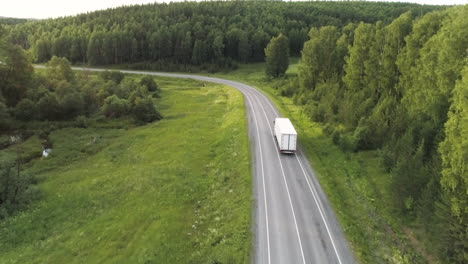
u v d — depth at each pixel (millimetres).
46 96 71938
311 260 29188
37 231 36219
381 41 61656
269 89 107562
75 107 74312
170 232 33938
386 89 60656
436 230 30312
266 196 39312
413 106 49062
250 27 177250
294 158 50375
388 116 52500
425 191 32875
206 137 62844
